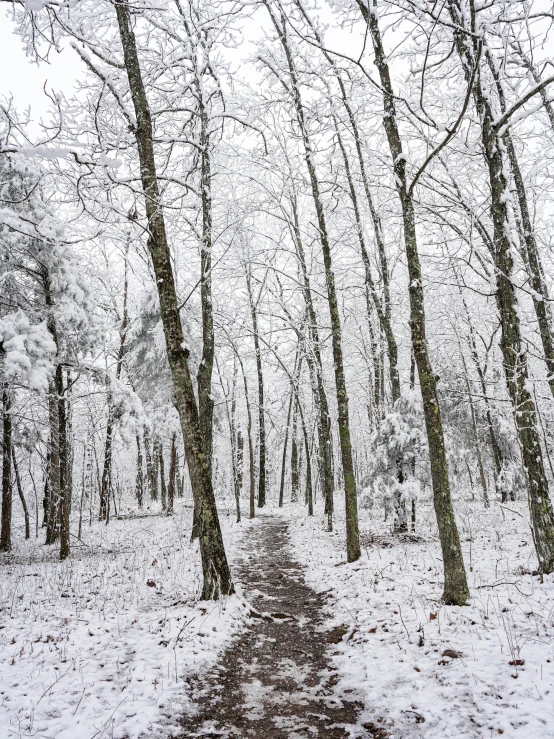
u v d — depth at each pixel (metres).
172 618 6.23
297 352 23.94
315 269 17.66
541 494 6.64
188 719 4.10
